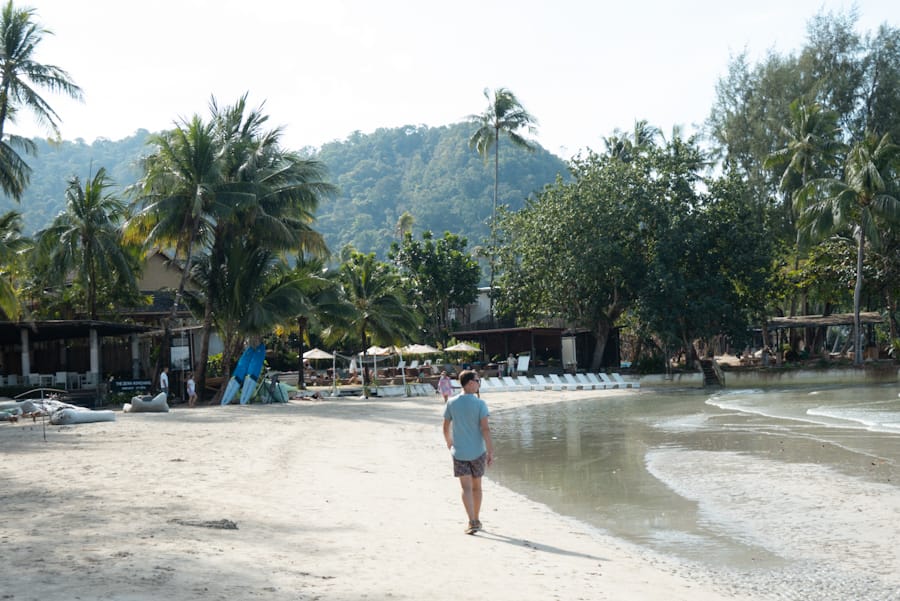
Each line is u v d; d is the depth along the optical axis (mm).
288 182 40469
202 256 39562
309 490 11844
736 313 53625
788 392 40875
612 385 50531
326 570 6832
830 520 10289
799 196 51688
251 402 35969
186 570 6352
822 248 55781
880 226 51781
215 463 14312
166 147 36625
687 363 55344
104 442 17516
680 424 24875
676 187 55094
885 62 58062
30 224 186250
